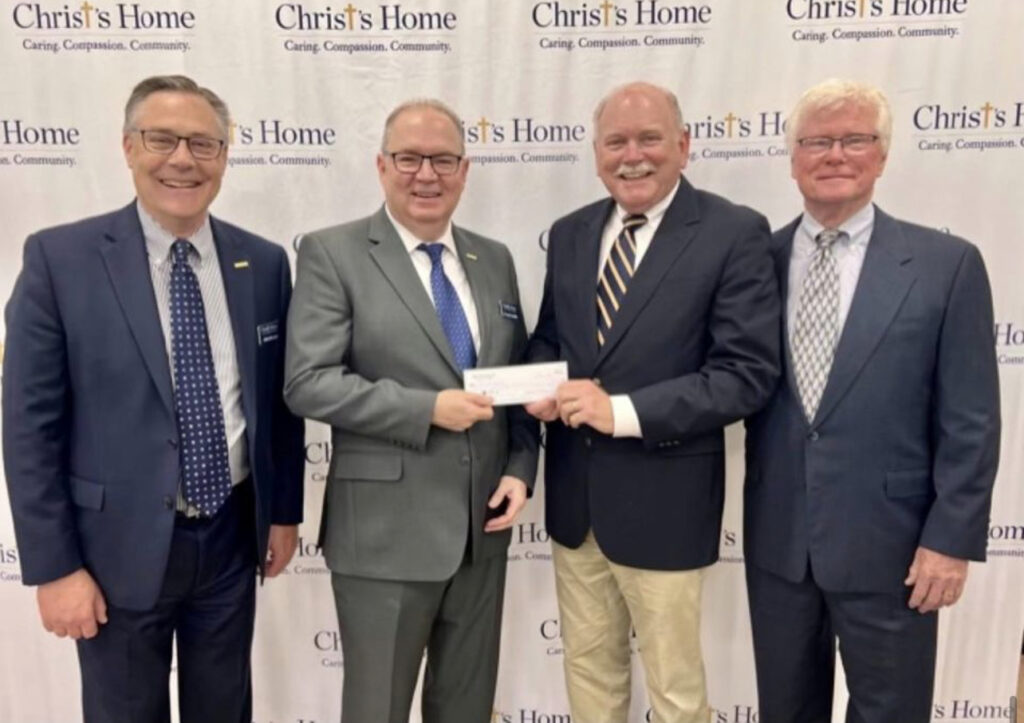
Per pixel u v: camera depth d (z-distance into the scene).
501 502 1.55
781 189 1.89
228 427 1.44
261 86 1.86
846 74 1.83
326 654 2.12
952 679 2.08
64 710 2.14
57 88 1.86
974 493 1.37
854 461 1.40
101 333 1.33
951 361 1.38
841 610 1.47
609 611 1.71
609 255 1.58
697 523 1.54
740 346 1.45
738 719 2.12
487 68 1.86
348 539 1.47
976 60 1.81
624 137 1.48
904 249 1.42
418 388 1.44
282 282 1.56
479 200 1.93
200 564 1.43
